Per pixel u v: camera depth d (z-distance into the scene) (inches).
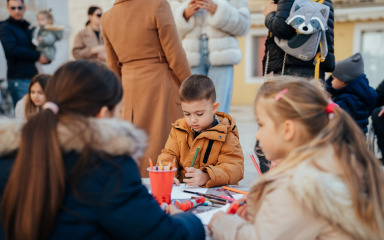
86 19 214.5
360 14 395.2
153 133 94.2
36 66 159.6
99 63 38.8
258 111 42.4
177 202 49.7
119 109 40.0
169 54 92.0
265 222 35.8
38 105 97.3
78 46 176.6
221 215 41.6
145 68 93.7
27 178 31.4
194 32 120.7
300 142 39.7
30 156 31.8
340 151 36.8
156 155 93.9
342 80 124.3
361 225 34.4
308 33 83.7
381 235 35.2
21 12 149.3
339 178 35.5
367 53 424.8
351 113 123.6
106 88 36.7
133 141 34.6
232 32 118.6
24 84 147.9
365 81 124.7
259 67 489.4
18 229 31.4
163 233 35.3
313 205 33.7
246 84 494.3
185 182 62.7
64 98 35.2
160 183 49.4
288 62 93.1
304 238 34.7
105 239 33.6
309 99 39.4
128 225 33.2
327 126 39.2
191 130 72.5
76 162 32.4
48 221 31.1
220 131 68.3
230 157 67.8
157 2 88.7
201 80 69.2
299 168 35.7
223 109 122.6
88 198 31.8
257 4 446.9
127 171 34.0
